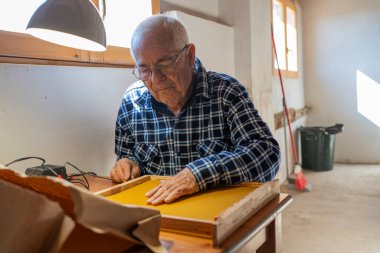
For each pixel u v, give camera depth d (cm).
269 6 340
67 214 57
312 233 259
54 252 51
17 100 127
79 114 153
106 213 53
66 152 147
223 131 129
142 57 115
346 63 495
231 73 292
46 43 125
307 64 521
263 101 322
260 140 118
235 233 73
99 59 151
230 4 296
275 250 92
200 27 234
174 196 90
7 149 124
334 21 496
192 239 69
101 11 143
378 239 245
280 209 90
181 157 134
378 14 470
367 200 331
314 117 524
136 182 110
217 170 100
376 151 490
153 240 61
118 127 151
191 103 131
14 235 52
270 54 342
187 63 125
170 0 227
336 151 514
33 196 52
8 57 118
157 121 139
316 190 371
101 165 166
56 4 97
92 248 59
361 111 493
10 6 123
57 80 142
